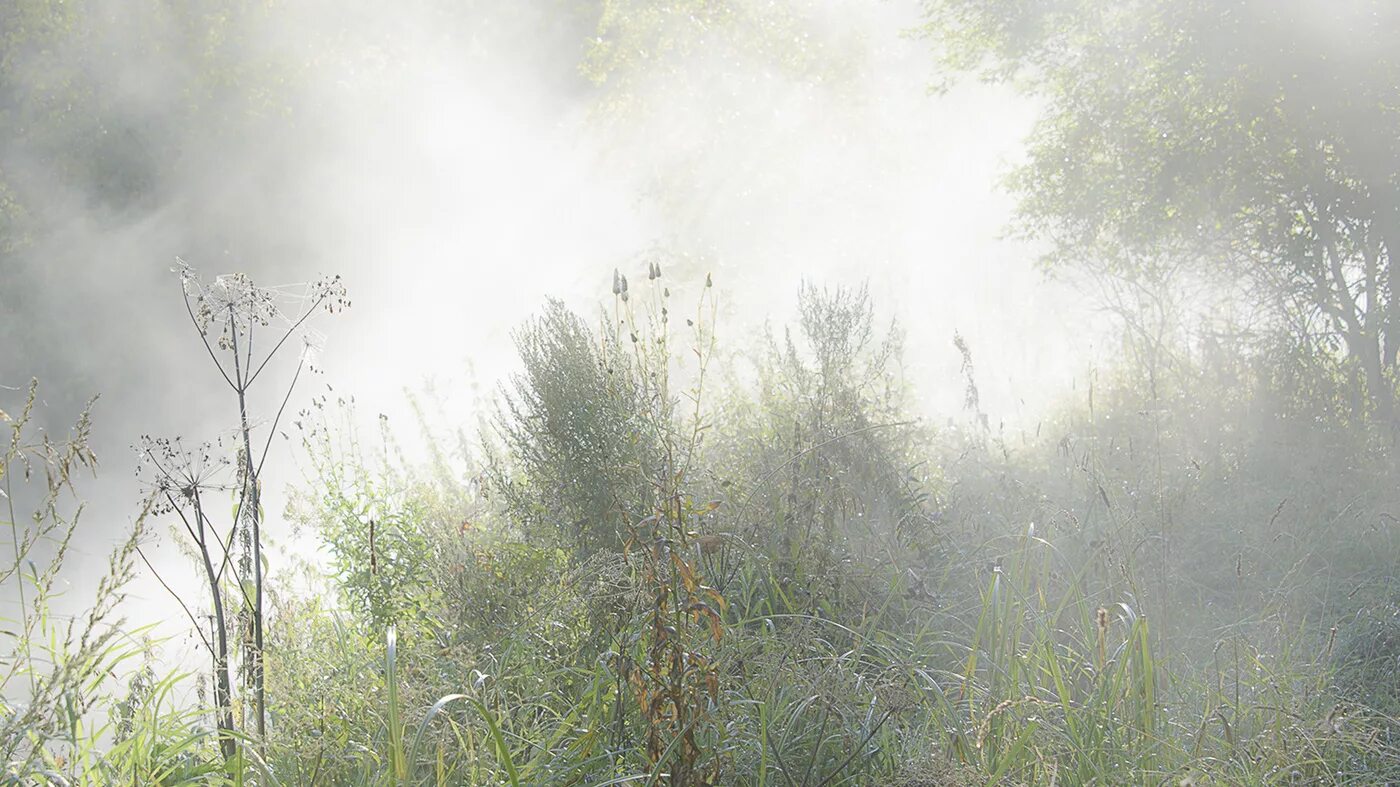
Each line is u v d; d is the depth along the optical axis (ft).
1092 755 12.95
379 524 17.28
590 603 15.19
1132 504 22.43
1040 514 21.13
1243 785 12.52
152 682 13.38
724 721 12.92
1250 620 17.12
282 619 14.93
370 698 13.82
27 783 10.77
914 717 14.25
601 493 17.06
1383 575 18.75
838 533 18.80
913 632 17.19
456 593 15.96
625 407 17.90
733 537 15.70
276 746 12.61
